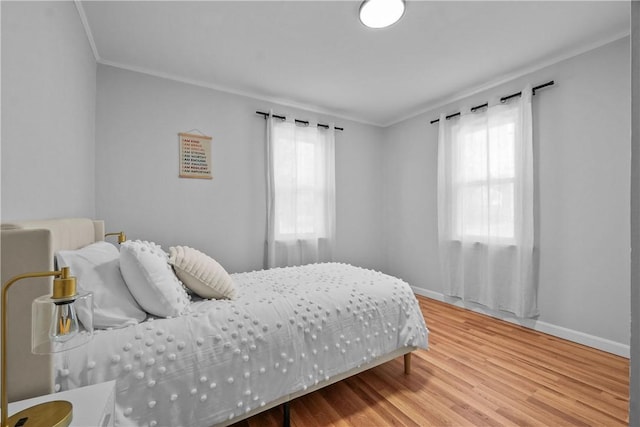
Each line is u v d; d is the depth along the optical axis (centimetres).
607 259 243
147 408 113
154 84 290
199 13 211
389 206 452
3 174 104
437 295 382
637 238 57
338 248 419
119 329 126
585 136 255
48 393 91
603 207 245
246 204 339
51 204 148
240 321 144
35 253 87
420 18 218
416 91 343
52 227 119
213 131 320
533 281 286
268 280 221
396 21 219
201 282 168
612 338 240
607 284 243
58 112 158
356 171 434
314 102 372
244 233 338
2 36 103
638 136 56
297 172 373
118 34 233
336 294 184
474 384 197
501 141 306
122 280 143
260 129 350
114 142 270
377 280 218
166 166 294
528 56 269
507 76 304
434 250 389
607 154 243
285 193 360
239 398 133
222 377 130
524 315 286
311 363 159
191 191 307
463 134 342
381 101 372
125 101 276
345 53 264
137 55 263
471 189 334
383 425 160
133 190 279
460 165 346
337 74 302
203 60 273
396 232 441
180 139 301
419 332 207
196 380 124
